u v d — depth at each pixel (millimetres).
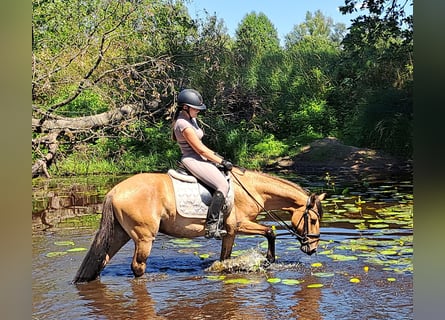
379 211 9711
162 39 20078
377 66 21953
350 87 22531
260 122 22031
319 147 19812
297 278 5883
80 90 17391
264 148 20453
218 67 20562
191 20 20609
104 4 18844
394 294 5254
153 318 4684
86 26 18703
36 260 6762
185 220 5836
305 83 23141
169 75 19969
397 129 19328
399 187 13281
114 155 19016
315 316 4680
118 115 18219
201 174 5852
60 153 17656
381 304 4969
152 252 7184
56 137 17312
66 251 7219
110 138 19219
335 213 9641
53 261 6707
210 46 20609
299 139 21219
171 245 7625
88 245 7641
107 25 18719
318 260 6609
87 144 18750
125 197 5668
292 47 25828
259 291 5422
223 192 5855
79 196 12914
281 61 24234
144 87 18484
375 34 20344
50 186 14922
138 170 18516
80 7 18578
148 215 5680
